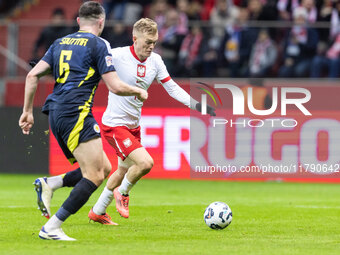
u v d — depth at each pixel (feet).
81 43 64.03
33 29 164.76
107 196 77.71
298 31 162.61
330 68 162.20
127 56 80.38
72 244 62.08
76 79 63.36
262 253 58.75
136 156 77.05
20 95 163.32
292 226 79.87
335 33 161.99
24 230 72.69
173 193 128.26
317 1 171.73
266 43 163.84
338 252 59.98
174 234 70.79
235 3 180.24
